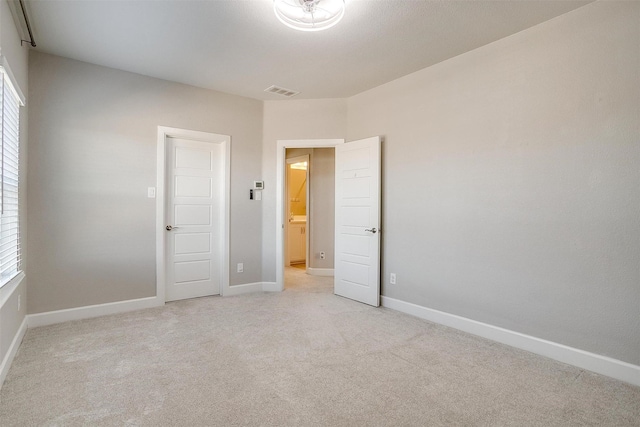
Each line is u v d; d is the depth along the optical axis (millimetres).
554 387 2113
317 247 5844
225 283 4270
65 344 2668
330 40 2908
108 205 3459
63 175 3229
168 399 1916
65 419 1721
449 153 3256
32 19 2592
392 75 3668
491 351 2652
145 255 3672
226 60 3309
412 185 3598
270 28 2715
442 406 1883
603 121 2332
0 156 2062
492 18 2559
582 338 2412
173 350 2580
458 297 3166
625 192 2246
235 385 2080
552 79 2570
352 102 4336
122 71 3539
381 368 2332
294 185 7512
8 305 2271
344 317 3451
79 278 3305
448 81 3268
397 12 2482
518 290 2750
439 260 3330
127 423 1698
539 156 2641
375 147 3871
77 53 3166
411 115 3613
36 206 3096
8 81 2170
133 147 3600
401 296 3693
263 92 4211
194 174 4129
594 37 2365
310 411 1820
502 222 2857
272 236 4582
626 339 2230
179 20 2605
